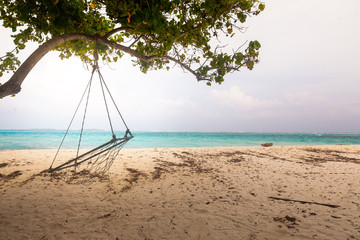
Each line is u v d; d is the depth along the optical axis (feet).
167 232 9.77
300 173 22.70
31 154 32.30
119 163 26.81
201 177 20.65
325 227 10.25
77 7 12.75
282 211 12.30
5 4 12.07
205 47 15.07
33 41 16.03
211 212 12.11
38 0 11.39
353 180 19.75
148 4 10.78
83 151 37.52
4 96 9.86
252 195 15.26
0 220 10.48
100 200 13.98
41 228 9.91
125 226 10.34
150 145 75.31
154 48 15.02
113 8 10.91
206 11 12.44
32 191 15.31
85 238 9.13
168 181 19.06
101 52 17.37
